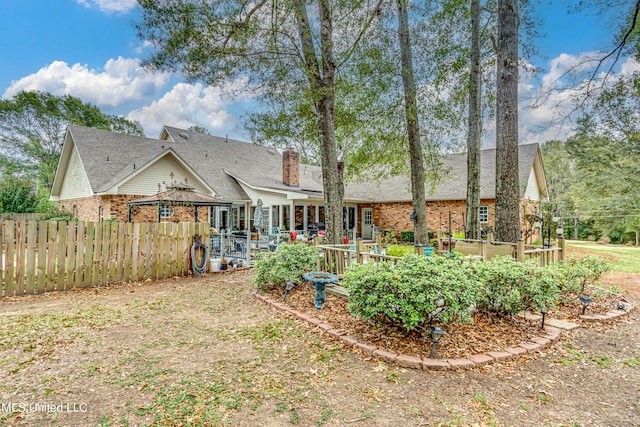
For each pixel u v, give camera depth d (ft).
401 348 13.02
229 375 11.19
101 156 54.49
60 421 8.54
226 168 64.75
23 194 62.08
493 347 13.23
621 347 13.91
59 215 57.41
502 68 24.88
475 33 29.27
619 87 25.17
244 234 54.75
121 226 25.85
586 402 9.80
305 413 9.06
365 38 29.35
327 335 14.94
